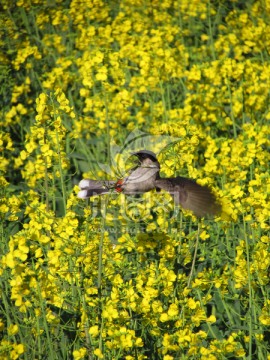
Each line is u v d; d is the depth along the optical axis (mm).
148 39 17656
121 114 16469
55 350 9969
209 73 16172
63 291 10086
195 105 16219
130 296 9508
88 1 21031
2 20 20734
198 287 10273
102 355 8938
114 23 19766
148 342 10430
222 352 9172
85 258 9891
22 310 9680
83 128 16797
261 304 11266
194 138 11836
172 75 16578
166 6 21953
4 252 10844
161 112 16703
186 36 21922
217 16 21766
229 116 17250
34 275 8883
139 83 16531
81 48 19484
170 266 10156
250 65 16500
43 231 10539
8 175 16375
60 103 11133
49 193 12203
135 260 11047
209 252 11539
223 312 11656
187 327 9531
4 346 8391
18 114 18281
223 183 13133
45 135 11266
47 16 21766
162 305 10242
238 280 10484
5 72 17531
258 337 10062
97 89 18281
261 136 13023
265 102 17078
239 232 12820
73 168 16812
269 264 10516
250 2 24000
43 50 20547
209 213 7598
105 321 9266
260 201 10469
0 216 11219
